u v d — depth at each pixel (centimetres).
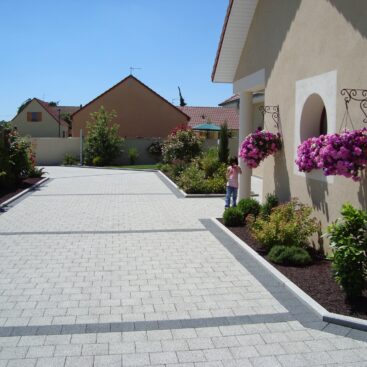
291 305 551
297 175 842
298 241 746
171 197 1559
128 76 4016
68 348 441
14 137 1859
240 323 501
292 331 481
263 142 922
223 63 1216
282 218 781
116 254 791
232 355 431
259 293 594
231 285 627
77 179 2223
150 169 2820
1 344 448
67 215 1180
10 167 1755
